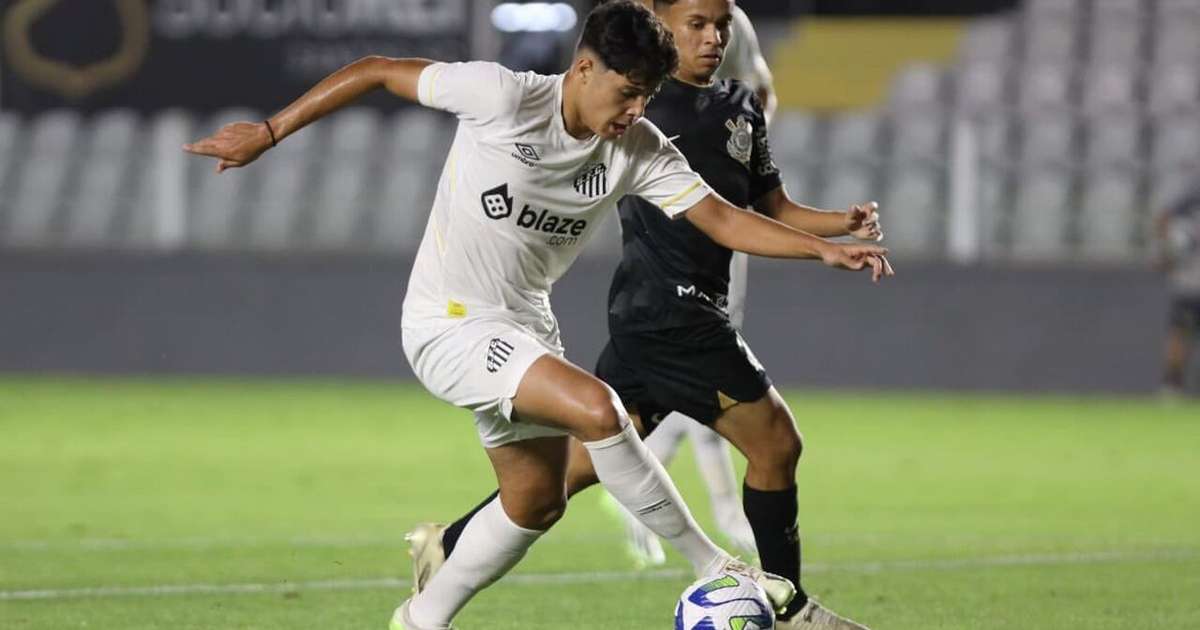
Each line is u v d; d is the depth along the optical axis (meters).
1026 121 67.25
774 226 17.16
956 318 60.50
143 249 66.00
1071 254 62.62
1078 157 66.38
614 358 20.36
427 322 17.39
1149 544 28.02
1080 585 23.78
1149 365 59.75
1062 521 31.09
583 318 61.62
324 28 65.44
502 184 16.92
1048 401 59.00
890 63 75.75
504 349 16.78
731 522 26.03
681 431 26.09
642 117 17.75
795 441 19.47
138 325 66.06
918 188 63.75
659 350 19.80
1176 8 74.50
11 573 24.72
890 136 67.50
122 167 69.06
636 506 16.67
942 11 78.88
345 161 68.44
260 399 58.31
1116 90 71.12
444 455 42.78
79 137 69.81
